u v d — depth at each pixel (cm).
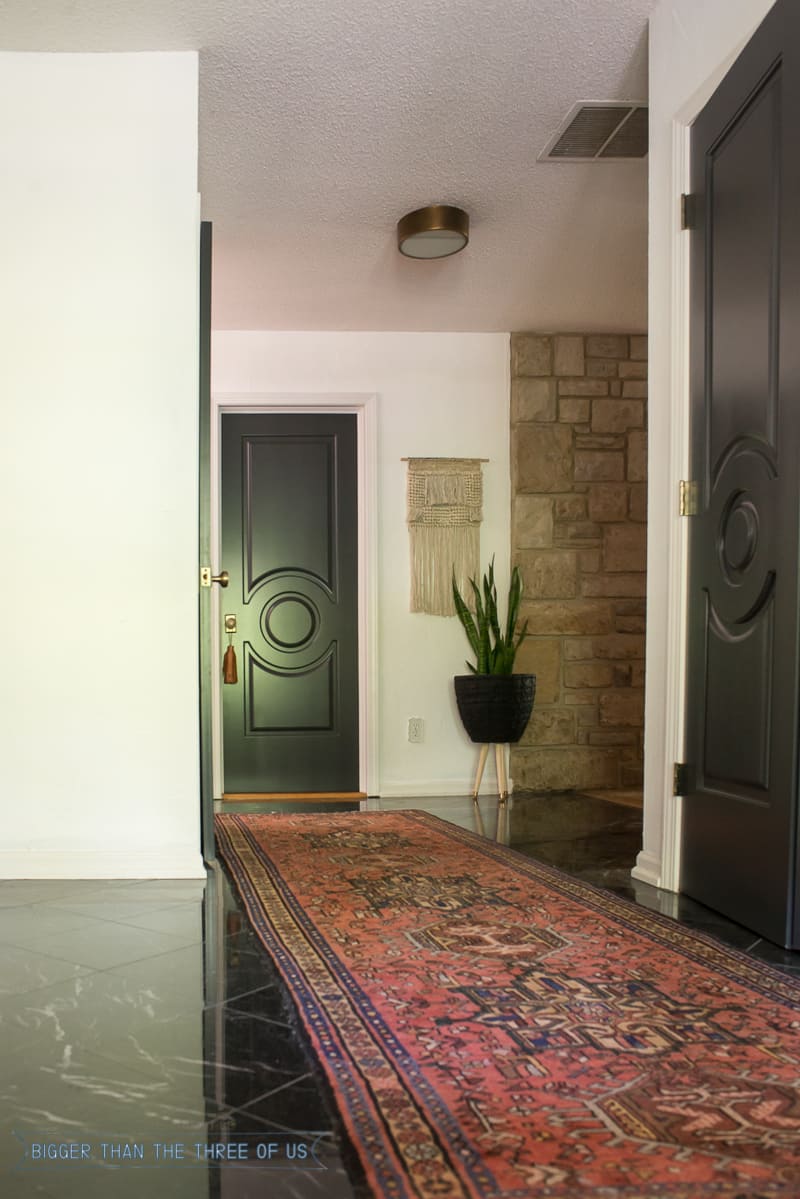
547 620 537
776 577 214
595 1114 126
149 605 294
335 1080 137
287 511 541
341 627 541
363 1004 170
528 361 539
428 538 536
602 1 270
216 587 525
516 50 288
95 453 294
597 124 328
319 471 543
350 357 537
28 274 293
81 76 295
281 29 277
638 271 454
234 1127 123
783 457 212
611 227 408
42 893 268
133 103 295
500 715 493
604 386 544
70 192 295
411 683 535
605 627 541
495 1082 136
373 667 530
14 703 290
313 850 337
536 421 539
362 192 376
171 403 296
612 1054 147
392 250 430
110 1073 141
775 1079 138
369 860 316
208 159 348
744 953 204
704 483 256
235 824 405
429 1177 109
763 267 223
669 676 271
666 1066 142
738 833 231
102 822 291
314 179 365
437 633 538
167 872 288
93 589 293
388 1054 147
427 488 536
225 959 202
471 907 246
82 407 294
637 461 545
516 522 538
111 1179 111
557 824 406
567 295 483
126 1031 159
